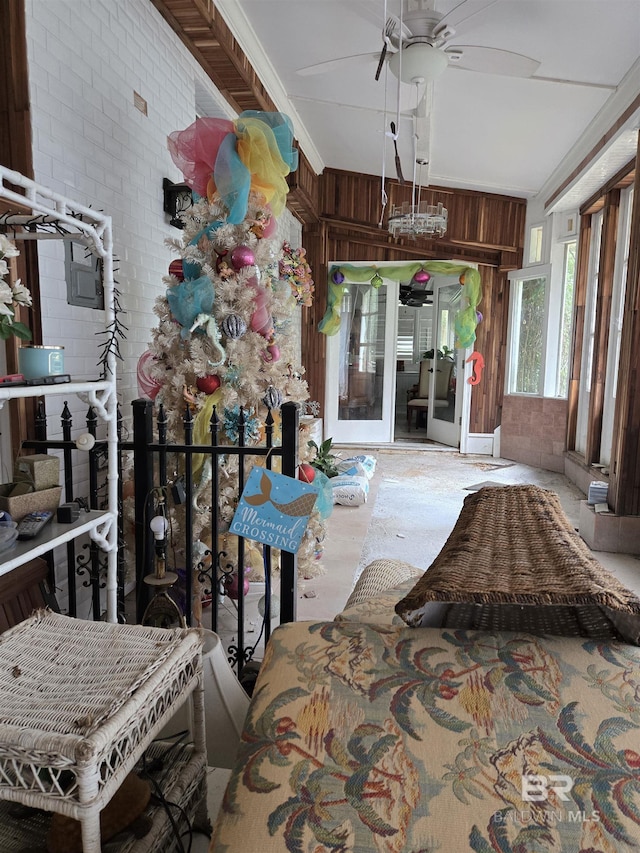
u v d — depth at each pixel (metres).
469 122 4.64
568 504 4.82
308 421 4.68
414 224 4.32
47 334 2.10
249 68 3.78
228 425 2.30
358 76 4.08
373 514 4.40
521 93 4.05
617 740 0.64
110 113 2.52
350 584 2.95
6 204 1.37
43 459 1.57
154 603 1.59
